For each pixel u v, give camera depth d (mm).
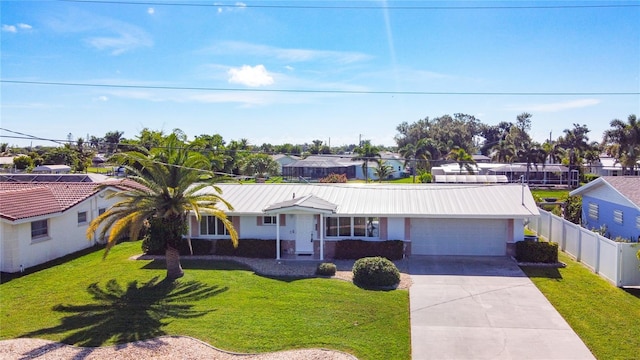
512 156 80875
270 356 13000
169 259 20906
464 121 135125
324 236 25750
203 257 25328
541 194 56375
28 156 75875
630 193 24172
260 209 25922
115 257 25578
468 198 26297
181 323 15375
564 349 13711
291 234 25969
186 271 22094
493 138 134375
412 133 108375
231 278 20797
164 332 14633
